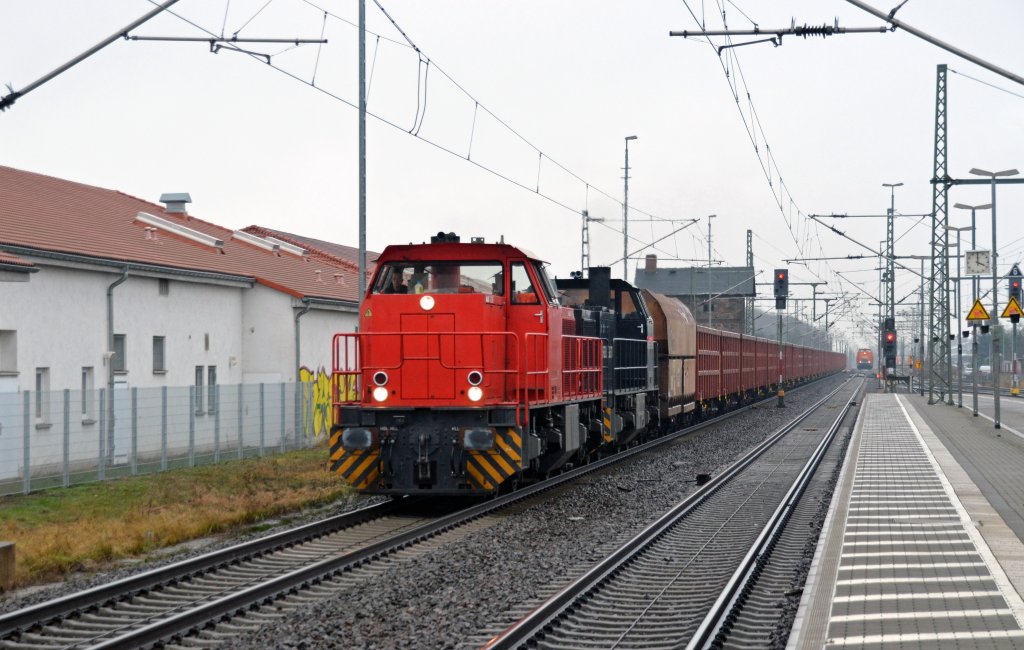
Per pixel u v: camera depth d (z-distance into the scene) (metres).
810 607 9.59
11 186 28.09
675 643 9.00
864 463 23.67
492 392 16.56
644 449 28.72
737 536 14.93
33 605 10.43
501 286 17.36
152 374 26.80
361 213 22.47
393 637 9.09
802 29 15.52
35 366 22.06
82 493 19.17
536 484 19.36
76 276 23.53
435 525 14.65
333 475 22.58
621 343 25.25
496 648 8.34
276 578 10.85
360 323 17.03
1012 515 15.36
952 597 9.91
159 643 8.70
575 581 10.95
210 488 20.28
